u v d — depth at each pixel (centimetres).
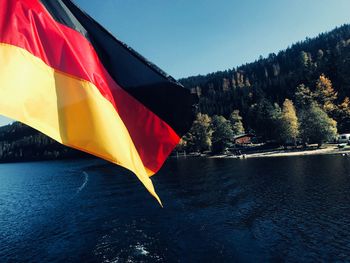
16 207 5494
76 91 599
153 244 2998
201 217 3825
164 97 722
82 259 2755
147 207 4569
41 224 4025
